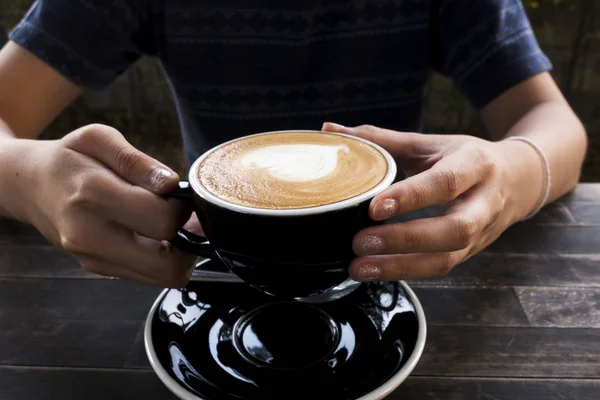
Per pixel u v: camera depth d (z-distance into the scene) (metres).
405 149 0.43
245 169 0.36
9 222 0.53
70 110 1.56
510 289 0.44
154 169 0.35
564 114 0.59
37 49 0.61
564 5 1.33
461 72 0.65
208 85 0.67
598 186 0.59
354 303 0.39
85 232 0.37
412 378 0.37
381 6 0.64
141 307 0.43
